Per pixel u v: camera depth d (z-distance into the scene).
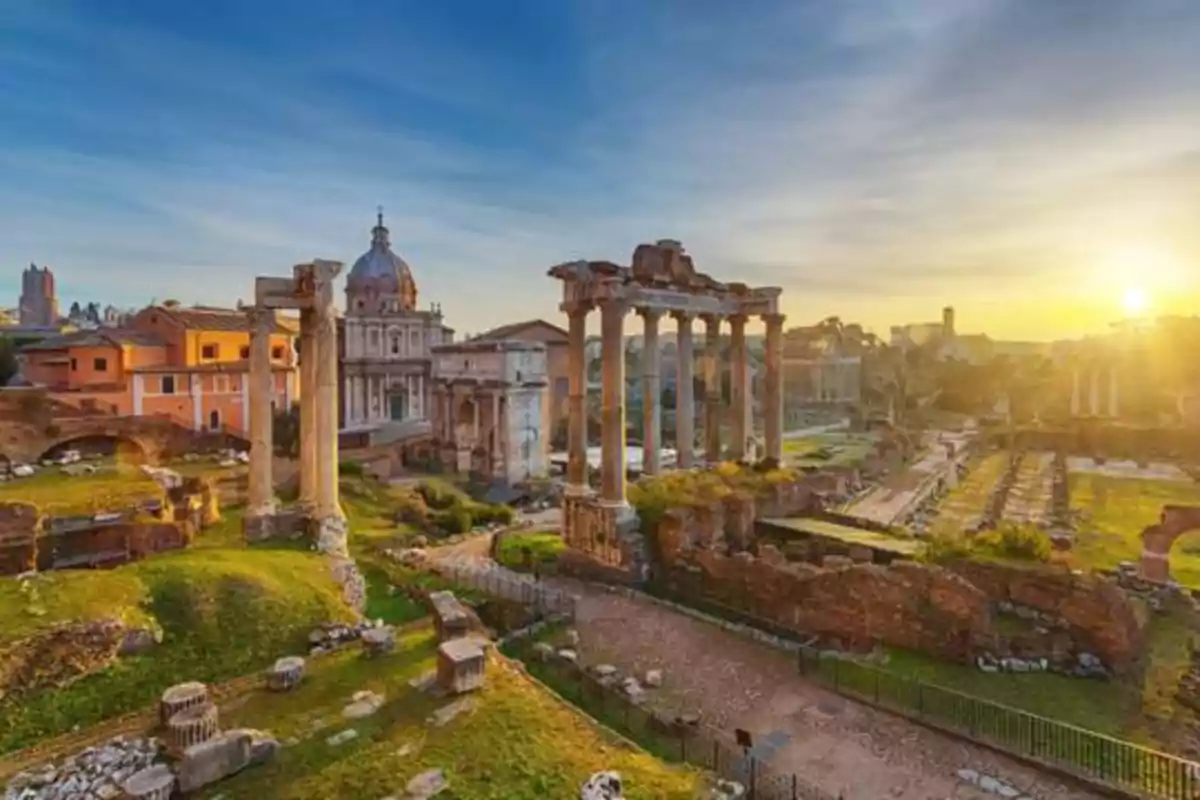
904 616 24.33
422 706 18.00
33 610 19.88
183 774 14.55
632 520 33.88
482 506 51.31
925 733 19.70
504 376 67.06
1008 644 23.08
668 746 19.03
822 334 130.38
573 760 15.83
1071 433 81.56
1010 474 65.50
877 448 70.12
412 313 97.88
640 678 23.23
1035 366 135.00
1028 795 16.86
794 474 41.19
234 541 30.95
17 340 81.25
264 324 32.00
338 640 22.17
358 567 32.06
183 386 66.88
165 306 76.25
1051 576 23.83
